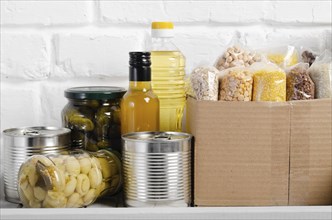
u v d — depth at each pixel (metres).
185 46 1.55
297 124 1.21
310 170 1.22
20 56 1.55
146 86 1.34
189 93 1.34
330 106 1.21
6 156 1.29
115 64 1.55
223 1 1.55
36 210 1.13
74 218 1.12
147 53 1.31
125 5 1.55
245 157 1.21
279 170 1.22
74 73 1.55
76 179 1.18
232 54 1.36
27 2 1.54
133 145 1.20
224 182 1.22
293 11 1.56
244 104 1.20
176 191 1.20
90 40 1.55
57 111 1.56
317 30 1.56
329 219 1.13
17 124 1.56
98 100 1.36
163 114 1.41
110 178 1.28
